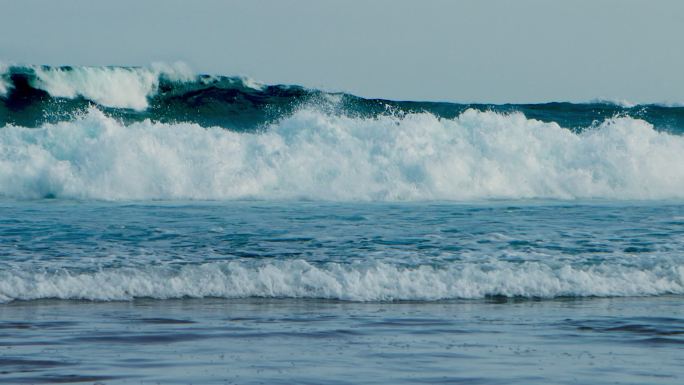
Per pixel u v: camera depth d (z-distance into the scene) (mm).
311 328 38250
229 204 88562
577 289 48438
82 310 42562
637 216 78062
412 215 78250
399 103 147625
